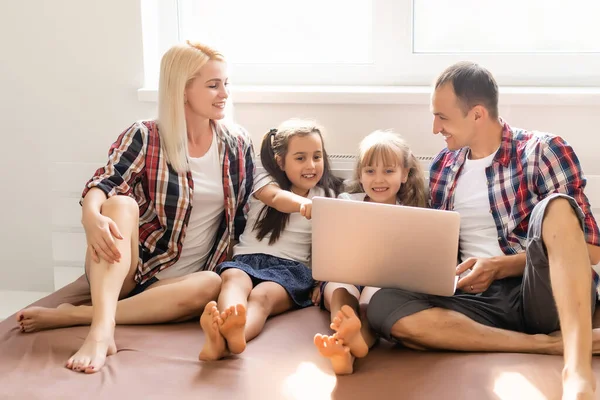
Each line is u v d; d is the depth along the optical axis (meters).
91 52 2.22
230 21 2.30
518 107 2.05
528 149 1.73
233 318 1.49
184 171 1.87
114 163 1.81
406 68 2.23
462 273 1.75
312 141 1.94
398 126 2.12
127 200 1.71
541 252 1.49
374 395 1.38
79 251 2.19
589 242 1.66
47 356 1.56
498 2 2.18
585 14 2.15
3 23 2.25
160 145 1.87
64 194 2.17
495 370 1.45
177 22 2.28
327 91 2.12
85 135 2.27
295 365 1.51
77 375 1.47
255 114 2.19
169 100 1.85
